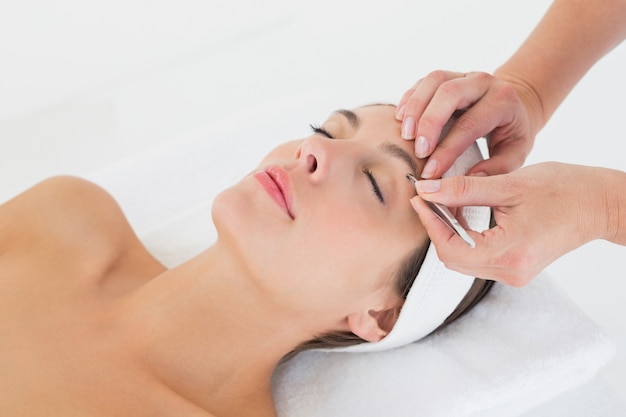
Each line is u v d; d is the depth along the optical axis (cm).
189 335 141
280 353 145
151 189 185
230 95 238
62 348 137
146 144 226
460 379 140
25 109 223
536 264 113
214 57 246
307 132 194
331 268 131
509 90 133
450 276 134
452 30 246
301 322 140
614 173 117
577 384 147
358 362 150
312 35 251
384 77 238
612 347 141
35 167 217
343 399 145
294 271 130
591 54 154
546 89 152
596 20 151
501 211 114
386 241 130
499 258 112
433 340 149
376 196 130
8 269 148
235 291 138
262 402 144
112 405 131
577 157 210
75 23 234
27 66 228
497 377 139
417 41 246
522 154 141
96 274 150
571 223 113
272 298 135
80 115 227
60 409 128
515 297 150
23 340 137
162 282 145
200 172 188
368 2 256
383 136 134
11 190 212
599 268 197
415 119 130
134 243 163
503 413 146
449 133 129
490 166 133
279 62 246
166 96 237
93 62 234
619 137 212
